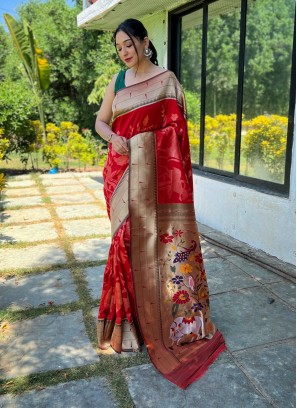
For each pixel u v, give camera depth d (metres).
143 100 2.21
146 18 5.59
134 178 2.24
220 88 5.88
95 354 2.34
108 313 2.40
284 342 2.44
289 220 3.51
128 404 1.93
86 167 9.91
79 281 3.32
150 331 2.32
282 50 5.73
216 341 2.40
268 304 2.90
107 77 11.10
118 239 2.28
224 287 3.17
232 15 5.43
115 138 2.22
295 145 3.35
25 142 8.72
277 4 5.52
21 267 3.64
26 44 9.70
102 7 5.01
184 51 5.28
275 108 5.91
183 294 2.36
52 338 2.50
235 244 4.12
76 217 5.35
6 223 5.06
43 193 6.83
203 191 4.86
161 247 2.33
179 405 1.93
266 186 3.99
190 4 4.79
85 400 1.97
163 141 2.24
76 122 14.25
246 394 2.00
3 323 2.67
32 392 2.03
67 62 13.61
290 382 2.08
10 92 8.12
